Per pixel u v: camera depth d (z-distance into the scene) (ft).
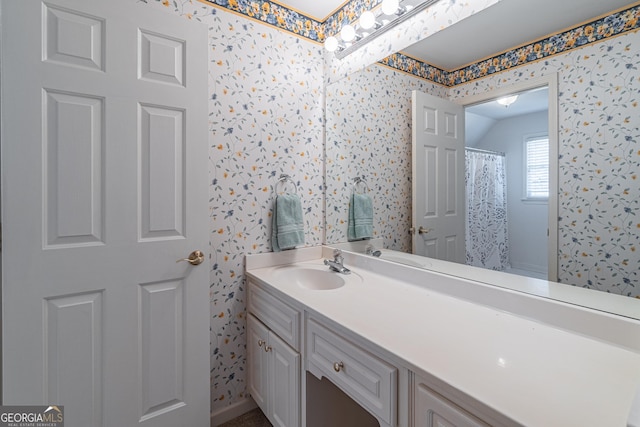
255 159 5.47
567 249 3.19
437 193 4.40
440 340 2.83
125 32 3.88
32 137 3.41
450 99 4.22
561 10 3.19
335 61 6.07
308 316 3.85
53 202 3.54
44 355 3.54
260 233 5.58
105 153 3.80
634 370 2.36
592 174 3.01
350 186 5.82
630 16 2.74
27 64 3.36
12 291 3.34
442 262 4.34
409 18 4.74
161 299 4.24
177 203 4.31
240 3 5.27
